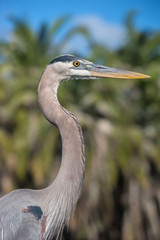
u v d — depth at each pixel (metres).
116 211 14.54
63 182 5.13
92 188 13.32
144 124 15.40
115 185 13.13
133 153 13.85
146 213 14.23
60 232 5.40
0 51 16.34
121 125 14.20
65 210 5.12
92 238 13.77
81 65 5.72
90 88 15.16
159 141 14.70
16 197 5.29
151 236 14.20
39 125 13.46
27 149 13.26
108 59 15.77
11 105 14.05
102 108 14.52
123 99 15.21
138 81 15.01
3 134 13.98
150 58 16.78
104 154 13.48
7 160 13.75
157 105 15.05
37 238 4.94
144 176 13.50
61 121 5.19
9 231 4.91
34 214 5.09
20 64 16.08
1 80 15.09
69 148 5.14
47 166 13.12
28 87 14.59
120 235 14.77
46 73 5.39
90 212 13.62
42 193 5.37
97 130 13.95
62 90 14.30
